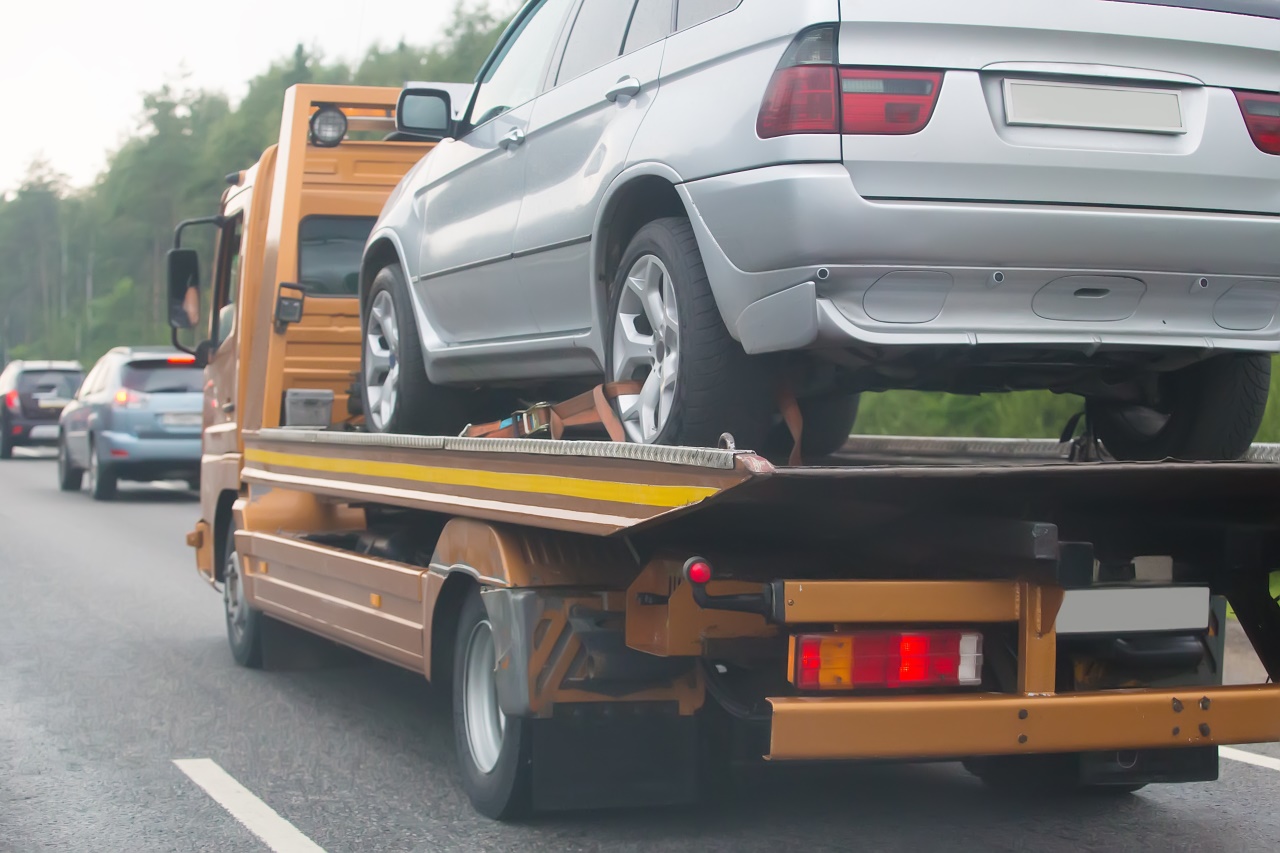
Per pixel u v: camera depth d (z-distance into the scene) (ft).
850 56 13.70
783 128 13.73
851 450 25.04
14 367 94.17
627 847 15.16
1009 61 13.89
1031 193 13.82
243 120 255.29
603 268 16.88
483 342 20.45
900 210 13.50
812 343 13.73
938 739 12.48
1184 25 14.33
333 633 20.74
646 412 15.80
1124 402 17.04
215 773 18.28
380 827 15.90
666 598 14.03
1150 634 13.56
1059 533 14.11
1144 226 13.96
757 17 14.40
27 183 409.69
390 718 21.52
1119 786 17.08
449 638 17.30
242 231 28.91
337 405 26.99
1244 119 14.46
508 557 15.08
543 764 15.26
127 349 65.46
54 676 24.72
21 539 47.21
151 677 24.67
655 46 16.15
